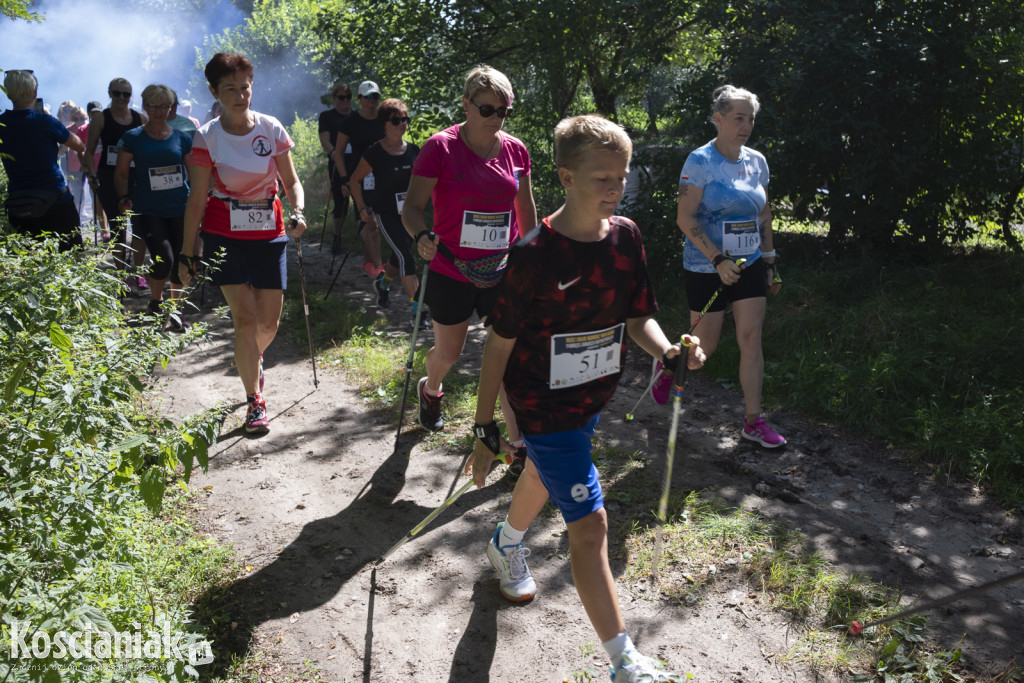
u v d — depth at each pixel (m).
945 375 5.07
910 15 7.17
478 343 6.48
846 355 5.64
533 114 9.96
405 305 7.54
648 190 7.98
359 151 8.48
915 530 3.71
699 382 5.59
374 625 3.05
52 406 2.47
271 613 3.11
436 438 4.62
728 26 7.69
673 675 2.53
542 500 3.02
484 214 3.95
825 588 3.21
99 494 2.40
